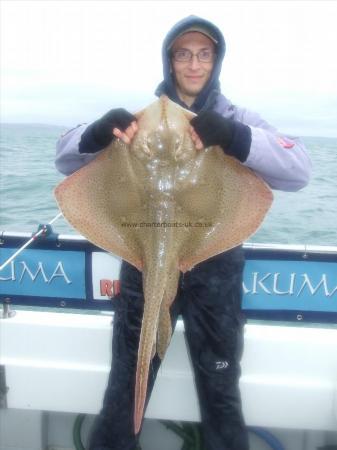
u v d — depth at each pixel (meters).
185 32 2.69
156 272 2.29
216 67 2.81
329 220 8.54
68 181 2.42
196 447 3.06
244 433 2.79
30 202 10.11
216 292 2.65
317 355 2.98
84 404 3.02
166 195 2.34
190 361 2.94
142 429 3.21
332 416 2.90
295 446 3.17
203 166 2.37
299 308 3.07
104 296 3.13
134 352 2.72
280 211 9.02
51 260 3.12
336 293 3.02
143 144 2.32
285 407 2.92
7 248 3.13
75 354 3.05
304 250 2.97
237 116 2.75
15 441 3.26
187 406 2.99
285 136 2.61
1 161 15.09
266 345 3.01
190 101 2.90
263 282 3.05
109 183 2.41
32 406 3.05
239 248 2.73
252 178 2.37
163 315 2.41
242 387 2.93
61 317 3.15
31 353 3.07
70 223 2.43
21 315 3.17
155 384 2.99
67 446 3.32
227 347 2.70
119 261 3.07
